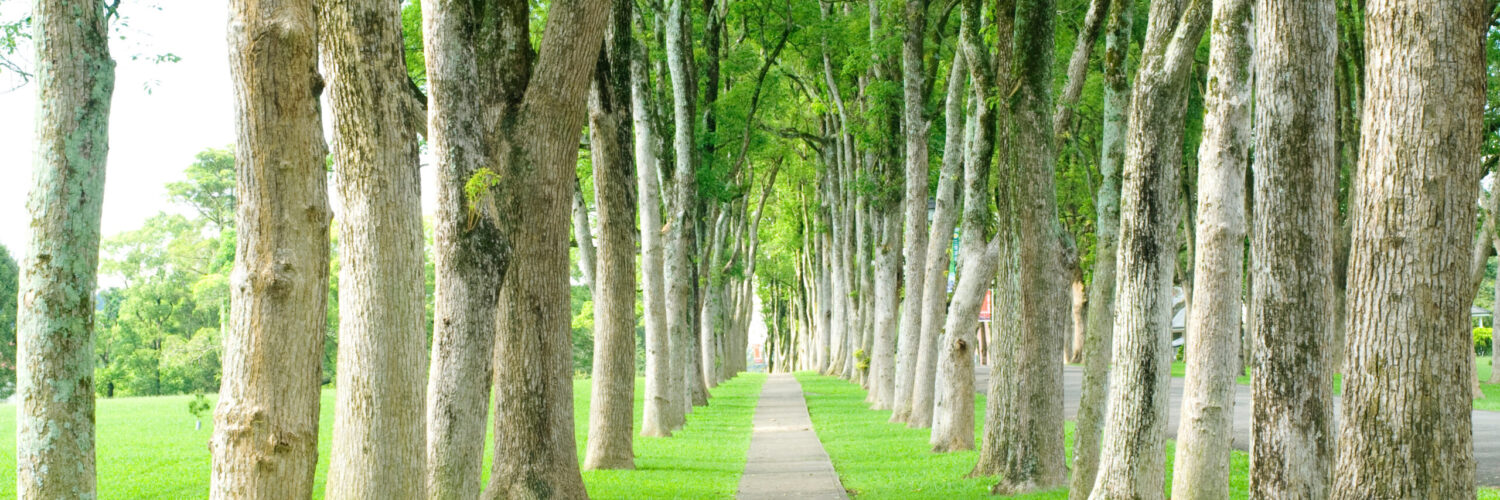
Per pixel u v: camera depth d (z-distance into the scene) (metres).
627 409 16.42
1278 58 7.34
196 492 14.01
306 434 6.40
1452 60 5.73
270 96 6.28
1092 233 35.97
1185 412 8.74
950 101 19.72
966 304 17.31
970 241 17.27
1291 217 7.33
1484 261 27.89
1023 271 13.21
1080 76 14.15
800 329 65.62
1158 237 9.62
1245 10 8.41
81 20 7.12
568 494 12.09
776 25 25.69
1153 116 9.55
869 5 23.50
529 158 11.44
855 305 38.38
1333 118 7.41
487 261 9.17
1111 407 9.86
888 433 21.09
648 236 21.11
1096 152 21.25
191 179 58.72
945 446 17.33
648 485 14.23
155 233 58.19
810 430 22.75
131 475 15.70
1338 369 26.86
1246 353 36.75
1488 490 11.49
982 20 16.56
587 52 11.30
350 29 7.38
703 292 37.28
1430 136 5.75
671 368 23.64
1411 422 5.82
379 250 7.49
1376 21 5.92
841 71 25.81
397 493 7.51
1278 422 7.34
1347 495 6.03
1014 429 13.07
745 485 14.17
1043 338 13.06
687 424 24.69
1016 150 13.23
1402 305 5.83
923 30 21.52
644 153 20.59
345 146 7.51
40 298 7.02
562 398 12.17
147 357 52.84
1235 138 8.52
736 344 61.69
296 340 6.36
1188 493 8.62
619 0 15.88
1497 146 27.47
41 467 6.98
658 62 24.45
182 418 26.80
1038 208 13.17
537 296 12.01
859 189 26.17
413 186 7.64
